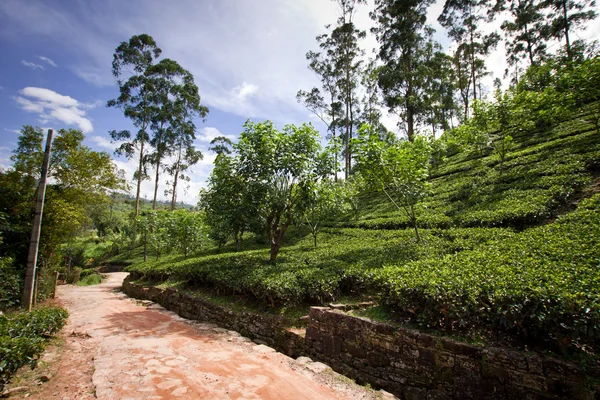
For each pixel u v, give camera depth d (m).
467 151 15.73
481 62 30.98
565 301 3.46
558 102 13.04
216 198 10.04
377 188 10.00
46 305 11.02
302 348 6.01
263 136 9.30
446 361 4.09
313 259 9.30
